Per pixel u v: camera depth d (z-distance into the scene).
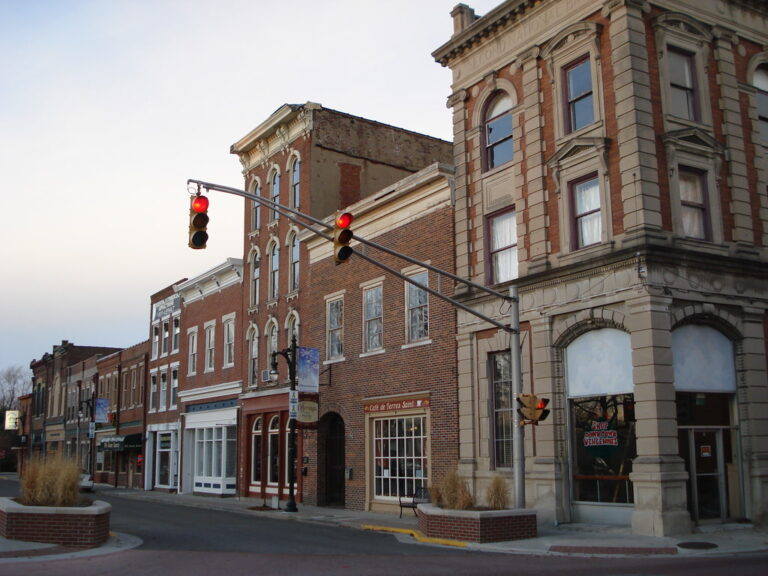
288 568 13.77
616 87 20.42
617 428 19.88
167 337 49.81
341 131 35.81
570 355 21.20
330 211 34.62
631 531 18.41
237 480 38.44
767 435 20.19
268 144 38.31
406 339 27.08
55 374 74.62
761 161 22.11
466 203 25.20
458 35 25.56
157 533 20.59
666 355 18.73
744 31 22.62
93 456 59.88
